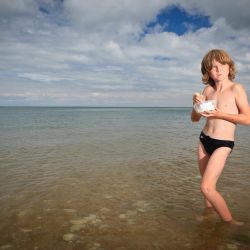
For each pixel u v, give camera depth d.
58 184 5.80
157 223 3.95
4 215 4.18
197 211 4.41
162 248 3.25
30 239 3.46
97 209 4.46
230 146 3.74
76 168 7.27
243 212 4.30
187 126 24.34
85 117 43.94
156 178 6.34
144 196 5.11
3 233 3.61
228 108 3.75
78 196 5.07
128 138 14.27
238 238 3.50
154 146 11.45
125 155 9.29
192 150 10.45
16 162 8.02
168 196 5.12
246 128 21.69
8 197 4.96
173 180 6.20
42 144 11.90
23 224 3.88
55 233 3.62
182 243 3.37
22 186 5.63
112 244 3.34
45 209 4.43
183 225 3.88
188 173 6.84
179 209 4.50
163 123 28.75
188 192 5.36
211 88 4.09
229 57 3.82
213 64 3.82
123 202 4.80
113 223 3.94
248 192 5.25
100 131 18.34
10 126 22.72
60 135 15.59
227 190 5.36
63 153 9.62
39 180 6.09
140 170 7.10
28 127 21.67
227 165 7.58
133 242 3.39
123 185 5.78
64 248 3.24
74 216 4.17
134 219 4.09
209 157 4.01
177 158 8.79
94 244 3.34
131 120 34.97
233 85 3.78
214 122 3.86
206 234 3.60
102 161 8.24
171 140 13.55
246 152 9.78
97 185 5.77
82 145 11.62
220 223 3.93
